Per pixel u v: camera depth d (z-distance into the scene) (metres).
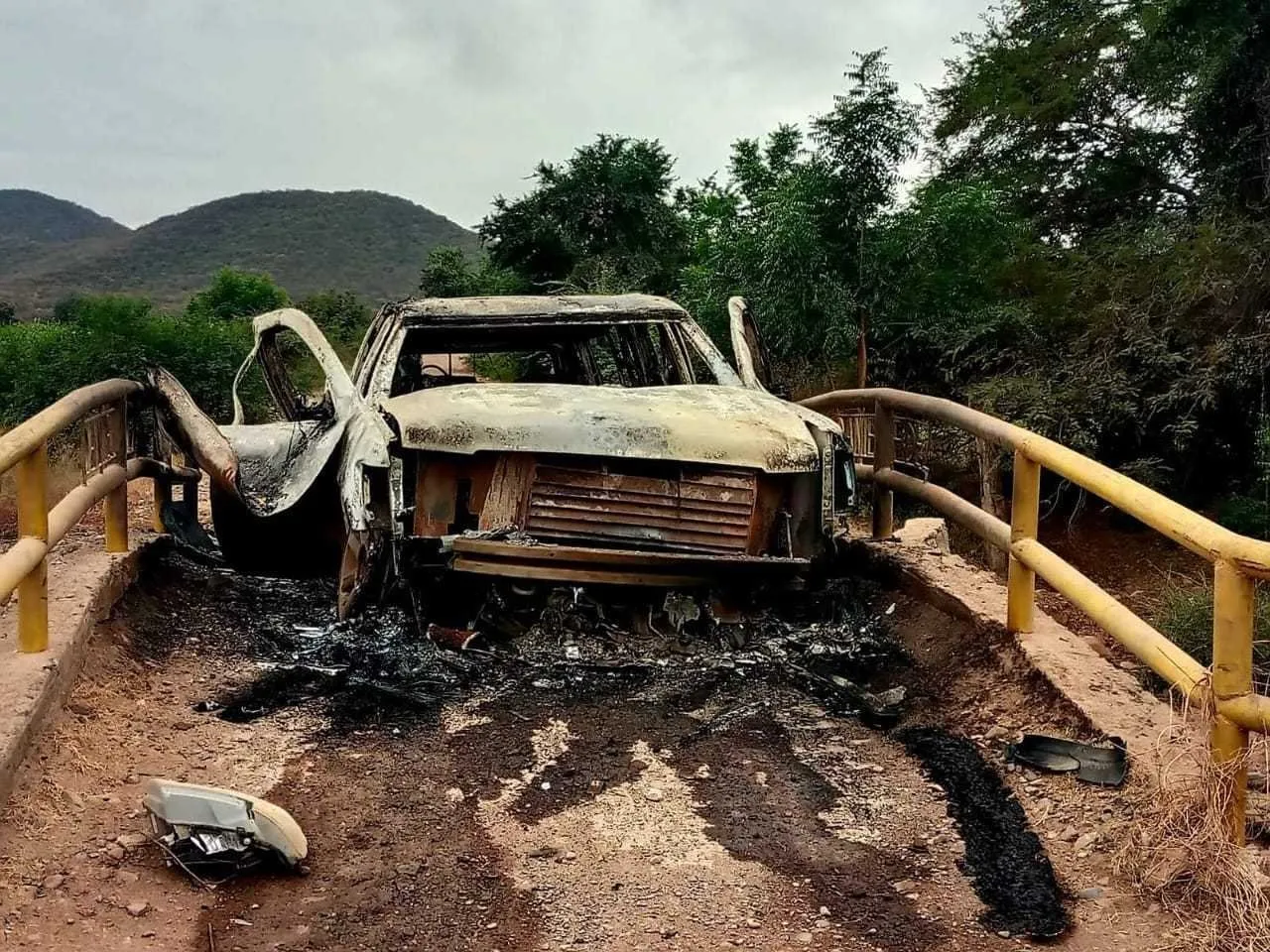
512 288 26.84
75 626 4.53
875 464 6.45
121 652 4.95
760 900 3.15
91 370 17.42
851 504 5.20
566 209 26.27
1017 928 2.98
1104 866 3.26
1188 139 14.41
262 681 4.89
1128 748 3.75
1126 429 12.80
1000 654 4.74
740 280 12.64
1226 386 11.93
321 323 36.31
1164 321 12.40
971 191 12.27
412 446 4.82
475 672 5.01
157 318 19.20
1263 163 13.16
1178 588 8.45
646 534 4.93
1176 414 12.30
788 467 4.94
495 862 3.37
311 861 3.38
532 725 4.46
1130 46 14.19
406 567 4.98
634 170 26.31
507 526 4.89
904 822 3.63
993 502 10.91
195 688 4.82
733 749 4.25
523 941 2.95
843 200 12.02
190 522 6.89
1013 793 3.76
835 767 4.09
